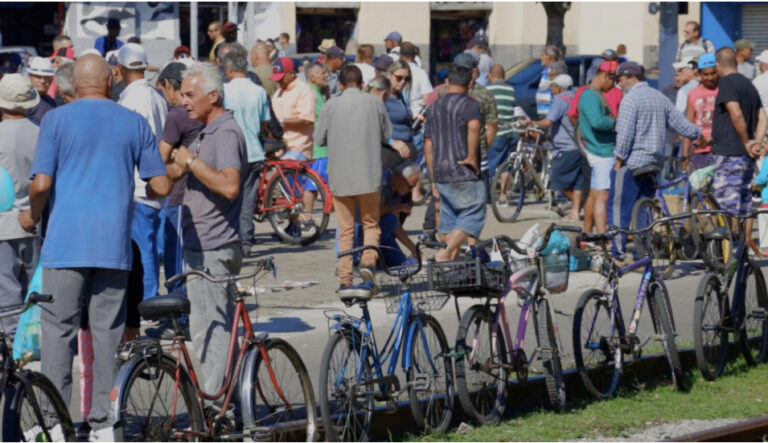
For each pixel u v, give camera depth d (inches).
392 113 646.5
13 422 305.3
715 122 647.1
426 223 736.3
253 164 676.7
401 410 376.8
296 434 351.6
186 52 884.6
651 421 402.6
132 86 521.3
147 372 314.2
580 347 421.7
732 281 469.7
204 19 1390.3
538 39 1601.9
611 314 433.7
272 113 679.7
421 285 378.3
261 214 731.4
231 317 366.3
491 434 380.2
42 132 348.5
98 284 348.2
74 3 1311.5
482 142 693.3
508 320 400.5
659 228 619.8
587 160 727.1
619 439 379.9
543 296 410.6
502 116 842.8
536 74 1072.8
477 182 573.6
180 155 357.4
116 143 349.1
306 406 356.8
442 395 381.7
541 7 1594.5
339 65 898.1
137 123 354.3
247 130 665.6
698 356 450.3
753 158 649.0
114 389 305.4
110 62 683.4
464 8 1577.3
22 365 349.4
